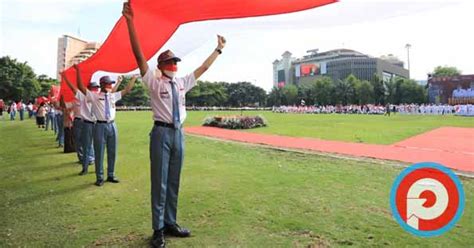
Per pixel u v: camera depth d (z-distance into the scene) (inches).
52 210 205.2
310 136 611.8
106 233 167.5
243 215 188.2
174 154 163.0
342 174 286.0
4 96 2348.7
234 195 227.9
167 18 193.6
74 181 282.8
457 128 775.7
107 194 240.1
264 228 169.0
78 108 369.1
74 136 411.8
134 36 151.4
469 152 400.5
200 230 168.9
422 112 1939.0
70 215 195.3
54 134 719.1
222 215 189.2
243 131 757.3
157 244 150.2
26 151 469.4
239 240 155.3
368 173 287.6
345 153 401.4
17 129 856.9
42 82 2571.4
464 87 2474.2
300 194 227.6
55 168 343.9
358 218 180.7
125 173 309.0
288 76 4719.5
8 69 2351.1
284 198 219.0
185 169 317.1
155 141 158.4
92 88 288.2
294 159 366.0
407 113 1948.8
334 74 3944.4
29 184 273.1
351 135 616.4
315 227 168.9
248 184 257.4
